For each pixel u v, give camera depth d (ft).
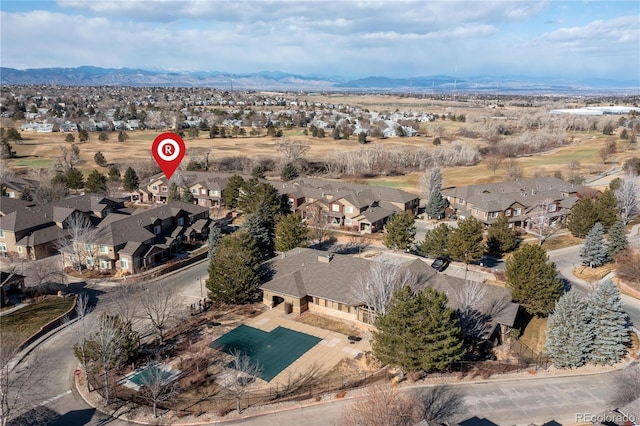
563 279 209.15
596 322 140.15
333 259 181.47
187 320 167.73
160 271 214.90
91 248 220.43
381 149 501.56
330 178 451.53
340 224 297.53
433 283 161.58
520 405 118.32
